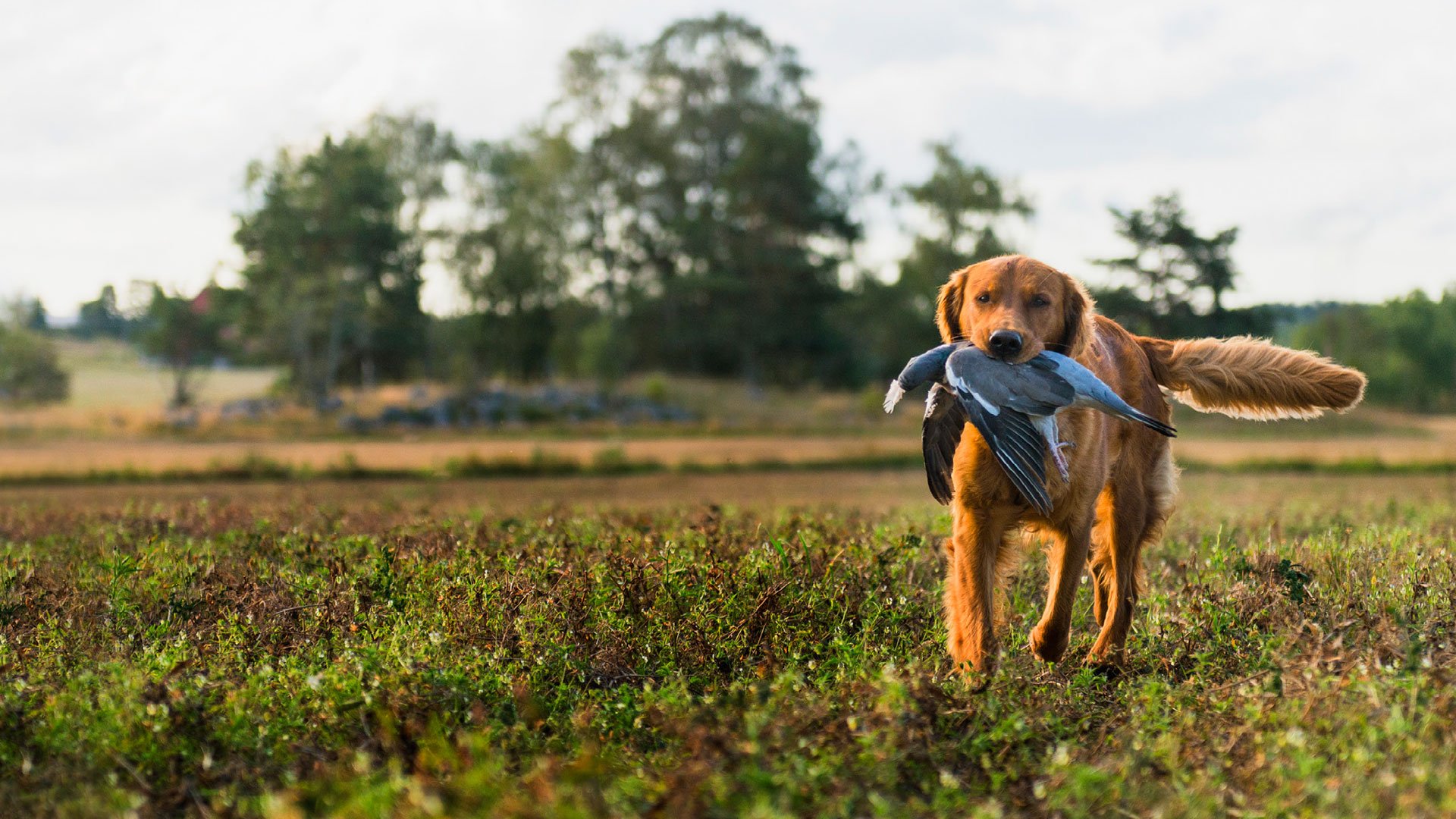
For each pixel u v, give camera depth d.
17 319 63.09
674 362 72.44
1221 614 5.96
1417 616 5.61
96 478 27.75
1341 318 79.31
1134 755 3.96
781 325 68.06
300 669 5.09
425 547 8.40
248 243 58.97
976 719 4.23
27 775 3.93
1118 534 6.75
